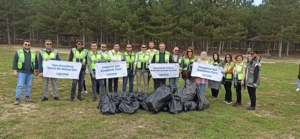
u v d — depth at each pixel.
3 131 5.45
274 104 8.74
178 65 8.85
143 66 8.98
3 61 20.03
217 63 8.85
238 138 5.43
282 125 6.38
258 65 7.65
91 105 7.75
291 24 37.38
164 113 6.98
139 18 38.72
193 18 36.25
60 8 43.78
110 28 42.16
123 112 6.89
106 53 8.70
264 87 12.27
